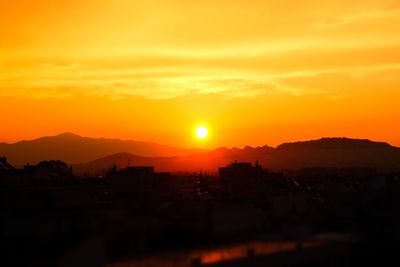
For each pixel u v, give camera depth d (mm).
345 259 80000
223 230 82375
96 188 111438
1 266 60938
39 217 84750
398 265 86562
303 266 74125
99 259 62812
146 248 73000
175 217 84312
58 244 62625
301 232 84812
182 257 67438
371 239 87750
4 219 82688
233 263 65875
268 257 69562
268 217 93500
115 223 75250
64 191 99438
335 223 97438
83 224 81688
